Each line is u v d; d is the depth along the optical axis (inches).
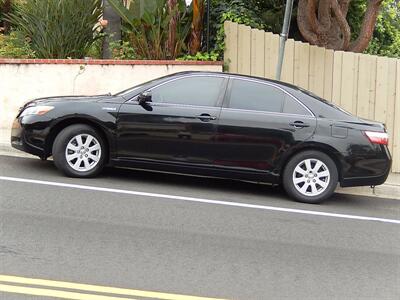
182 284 204.2
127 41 511.5
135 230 259.3
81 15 491.5
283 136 331.6
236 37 478.6
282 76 465.7
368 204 353.7
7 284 195.5
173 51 490.9
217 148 334.0
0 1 589.9
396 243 271.7
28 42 495.5
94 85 471.5
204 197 329.1
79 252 228.4
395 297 205.9
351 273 227.1
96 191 319.3
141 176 366.3
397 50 624.4
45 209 280.7
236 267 224.1
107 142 343.3
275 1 570.3
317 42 485.4
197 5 494.0
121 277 206.8
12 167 362.3
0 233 244.5
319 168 335.0
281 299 197.3
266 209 315.3
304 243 260.5
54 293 190.5
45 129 339.0
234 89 339.9
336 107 342.3
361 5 577.9
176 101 339.3
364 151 332.5
